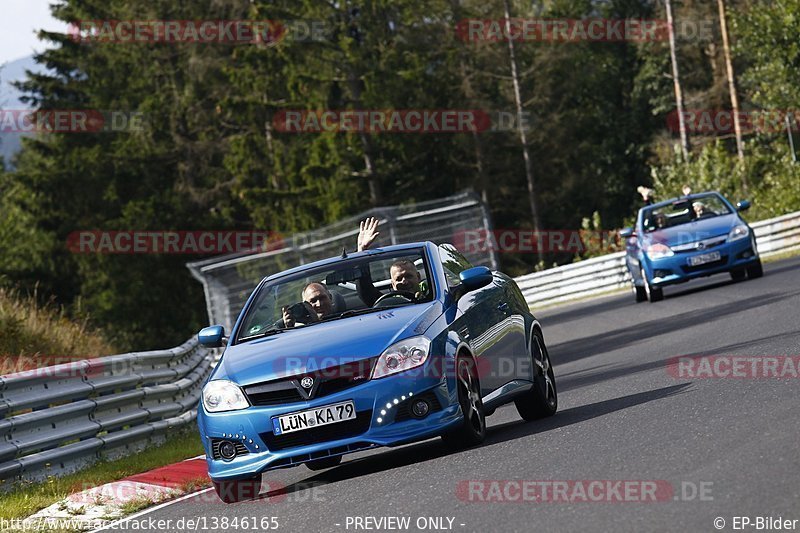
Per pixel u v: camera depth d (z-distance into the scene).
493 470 26.12
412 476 27.39
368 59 193.88
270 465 28.67
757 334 46.69
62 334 75.62
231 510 28.09
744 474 21.62
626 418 30.50
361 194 195.00
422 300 31.83
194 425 54.00
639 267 80.00
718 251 76.19
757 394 30.73
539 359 35.56
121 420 44.66
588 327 74.38
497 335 32.91
